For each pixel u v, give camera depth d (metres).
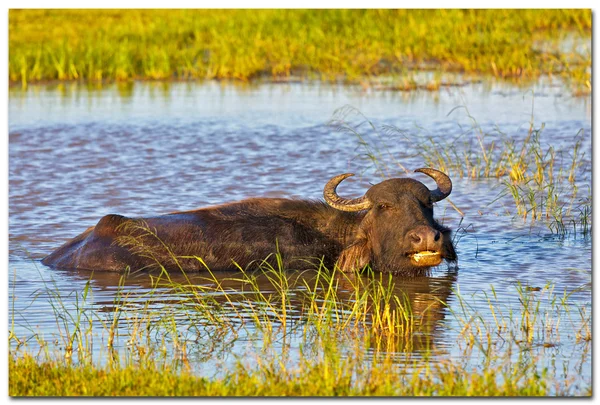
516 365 28.86
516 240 45.28
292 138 69.75
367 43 108.00
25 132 72.19
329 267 42.47
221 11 130.88
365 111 79.19
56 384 26.84
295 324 33.56
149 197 53.78
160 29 116.94
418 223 39.78
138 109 82.25
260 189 55.38
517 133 69.31
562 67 96.81
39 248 44.75
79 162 62.78
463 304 35.66
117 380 26.80
